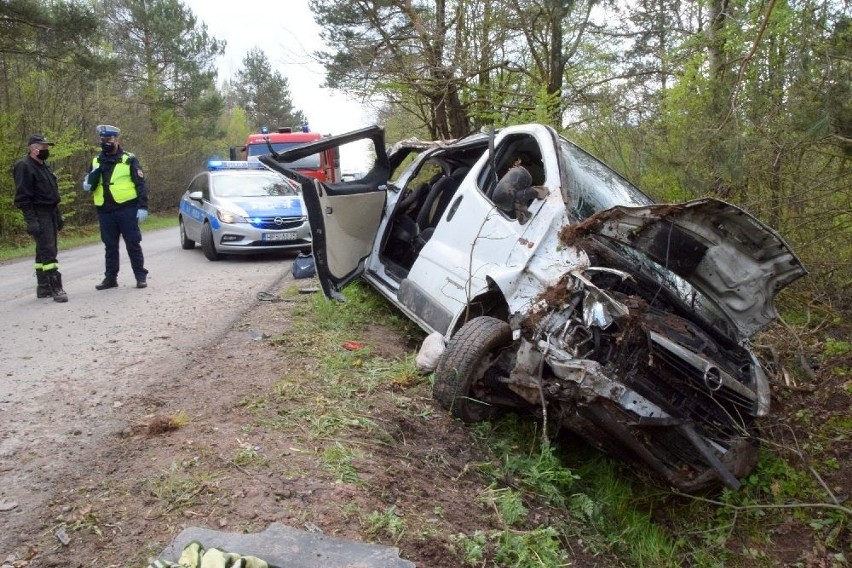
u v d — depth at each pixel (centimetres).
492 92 1271
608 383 390
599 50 1369
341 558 269
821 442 504
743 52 758
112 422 418
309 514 301
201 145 3700
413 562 284
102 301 792
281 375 485
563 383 405
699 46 876
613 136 920
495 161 557
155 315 708
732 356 460
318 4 1322
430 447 416
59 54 1850
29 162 782
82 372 519
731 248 448
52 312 737
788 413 519
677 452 454
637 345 407
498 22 1216
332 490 323
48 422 421
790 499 465
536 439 474
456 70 1243
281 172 618
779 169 680
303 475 335
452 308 506
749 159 667
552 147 518
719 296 475
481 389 459
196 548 257
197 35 3644
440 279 536
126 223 852
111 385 487
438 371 455
